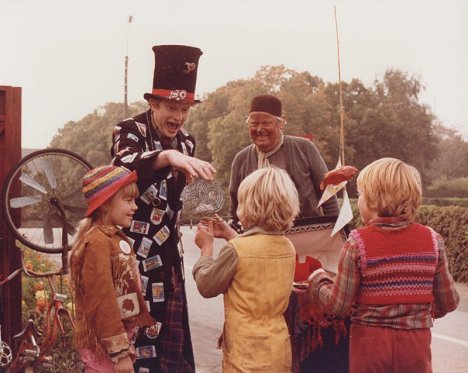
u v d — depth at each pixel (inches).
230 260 123.7
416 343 114.6
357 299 117.7
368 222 120.9
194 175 127.6
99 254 121.7
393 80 2196.1
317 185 168.6
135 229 144.4
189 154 155.3
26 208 178.1
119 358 120.3
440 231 449.7
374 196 117.3
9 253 181.5
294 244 152.1
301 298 146.0
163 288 146.8
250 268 123.3
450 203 1327.5
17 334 181.0
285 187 125.6
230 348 125.0
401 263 114.8
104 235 123.8
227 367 125.7
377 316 114.8
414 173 118.3
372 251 115.0
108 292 120.8
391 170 117.2
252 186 126.2
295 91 1998.0
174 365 147.5
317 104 2000.5
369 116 2081.7
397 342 114.1
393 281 114.7
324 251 155.1
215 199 140.6
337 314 119.2
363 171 120.6
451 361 245.4
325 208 169.0
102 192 125.3
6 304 182.1
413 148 2191.2
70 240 189.2
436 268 118.9
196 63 146.3
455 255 439.2
